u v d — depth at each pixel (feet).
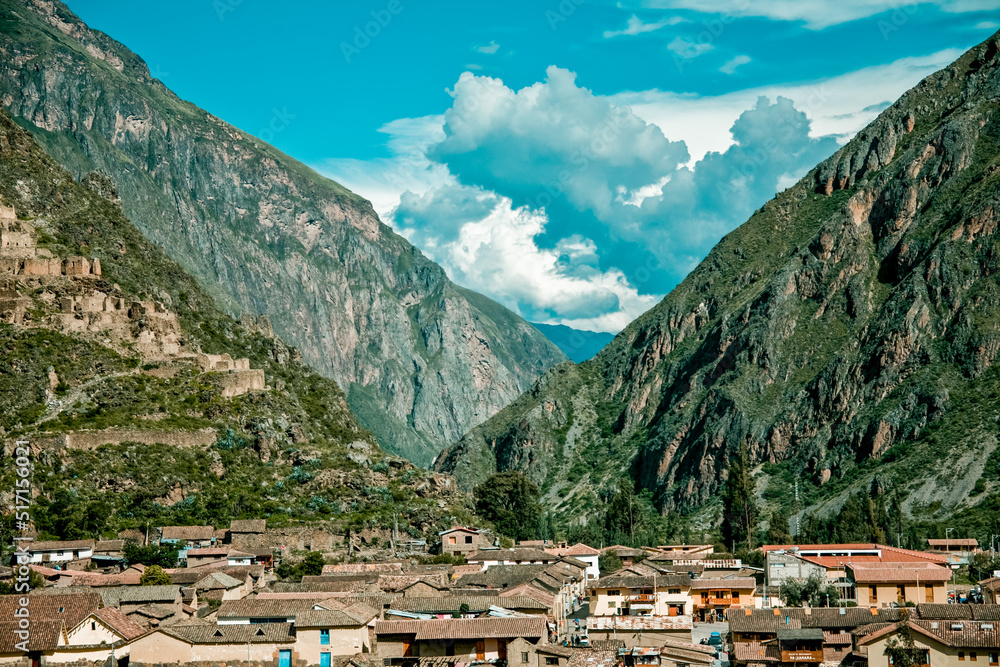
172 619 554.87
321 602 543.39
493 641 513.04
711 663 515.09
